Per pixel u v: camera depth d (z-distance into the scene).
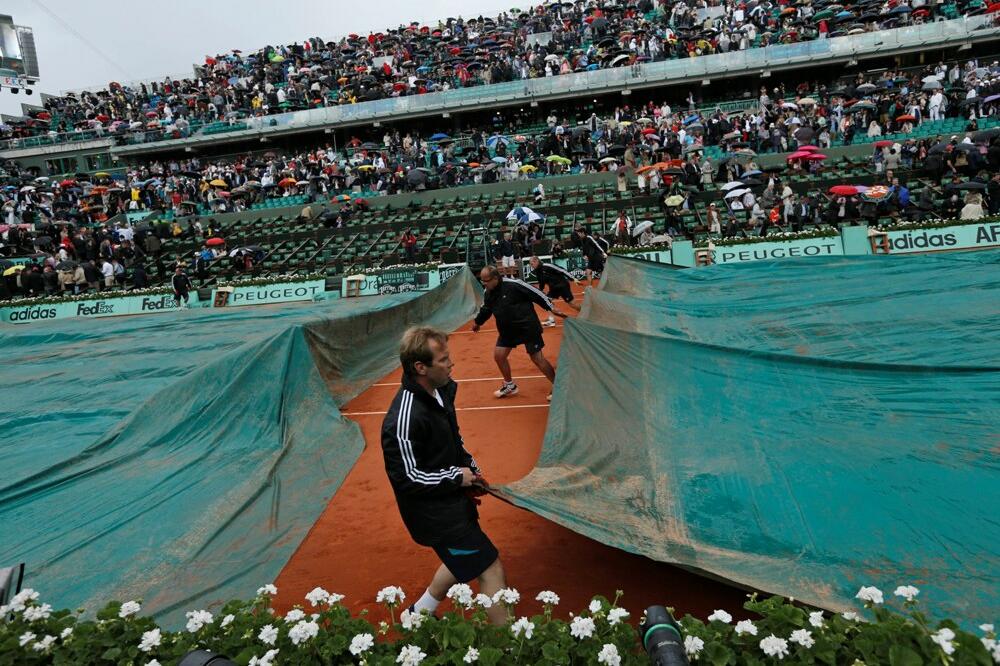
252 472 6.50
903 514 4.12
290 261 24.77
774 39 34.72
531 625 2.41
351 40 49.22
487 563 3.36
